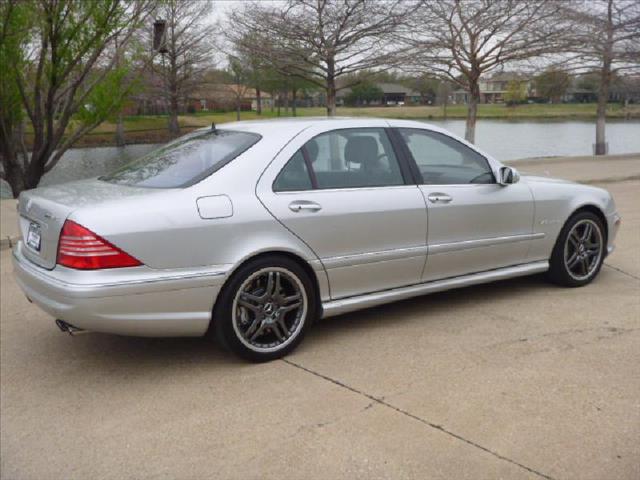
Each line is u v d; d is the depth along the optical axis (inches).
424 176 186.1
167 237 145.1
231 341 156.3
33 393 153.1
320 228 164.2
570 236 213.8
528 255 206.5
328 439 125.2
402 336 176.4
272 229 157.3
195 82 1520.7
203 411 139.1
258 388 148.5
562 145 978.7
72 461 123.6
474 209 191.0
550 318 186.1
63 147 714.2
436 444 121.4
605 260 252.4
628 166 632.4
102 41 653.9
